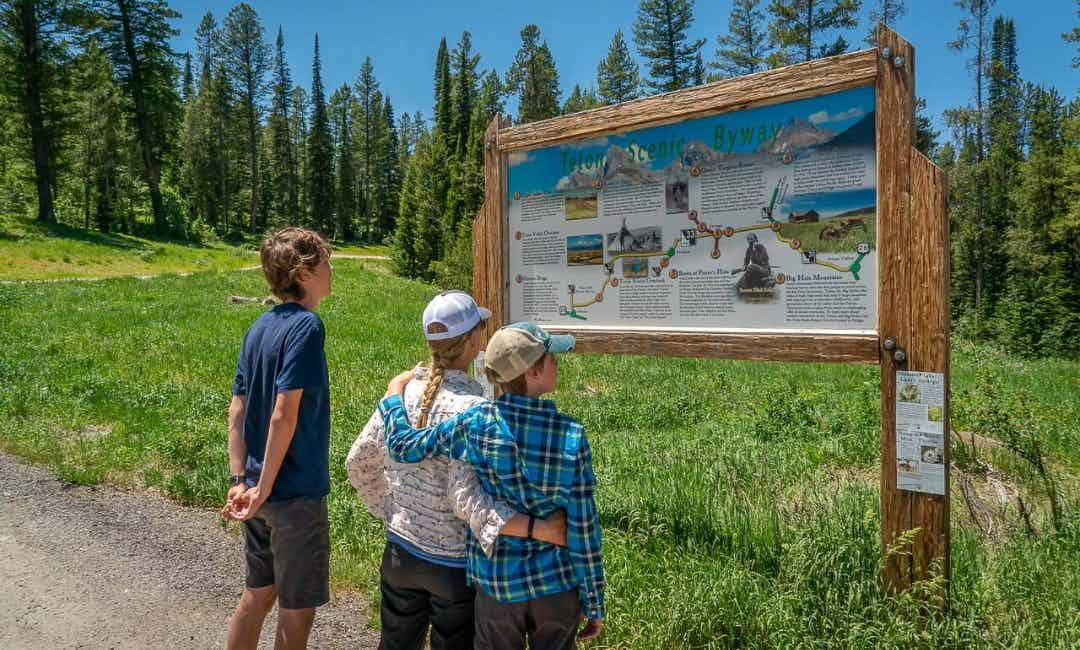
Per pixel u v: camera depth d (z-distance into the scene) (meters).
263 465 2.69
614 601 3.60
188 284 27.88
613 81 74.56
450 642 2.50
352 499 5.57
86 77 57.34
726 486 5.55
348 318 21.62
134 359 12.35
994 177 55.47
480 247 5.12
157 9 64.94
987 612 3.39
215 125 88.81
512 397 2.25
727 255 3.96
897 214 3.28
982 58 52.00
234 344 14.54
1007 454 6.45
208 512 5.60
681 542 4.28
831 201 3.56
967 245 54.66
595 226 4.55
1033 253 45.75
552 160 4.75
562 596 2.23
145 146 64.88
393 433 2.41
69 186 62.47
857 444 7.11
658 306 4.27
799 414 8.74
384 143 112.50
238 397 2.96
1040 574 3.75
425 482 2.44
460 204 63.62
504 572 2.20
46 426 7.70
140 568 4.54
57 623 3.83
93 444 7.04
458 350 2.47
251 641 3.02
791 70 3.63
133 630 3.78
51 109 49.34
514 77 70.06
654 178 4.26
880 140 3.33
